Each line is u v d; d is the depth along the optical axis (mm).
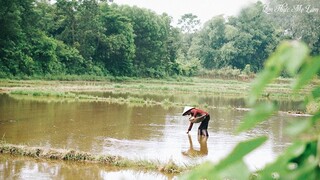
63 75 45062
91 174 9453
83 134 14320
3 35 38625
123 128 16031
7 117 17344
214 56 80000
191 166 10039
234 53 75375
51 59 43562
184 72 65375
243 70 71125
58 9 49906
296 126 564
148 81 52531
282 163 564
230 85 51781
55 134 14023
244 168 527
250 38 75250
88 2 49719
